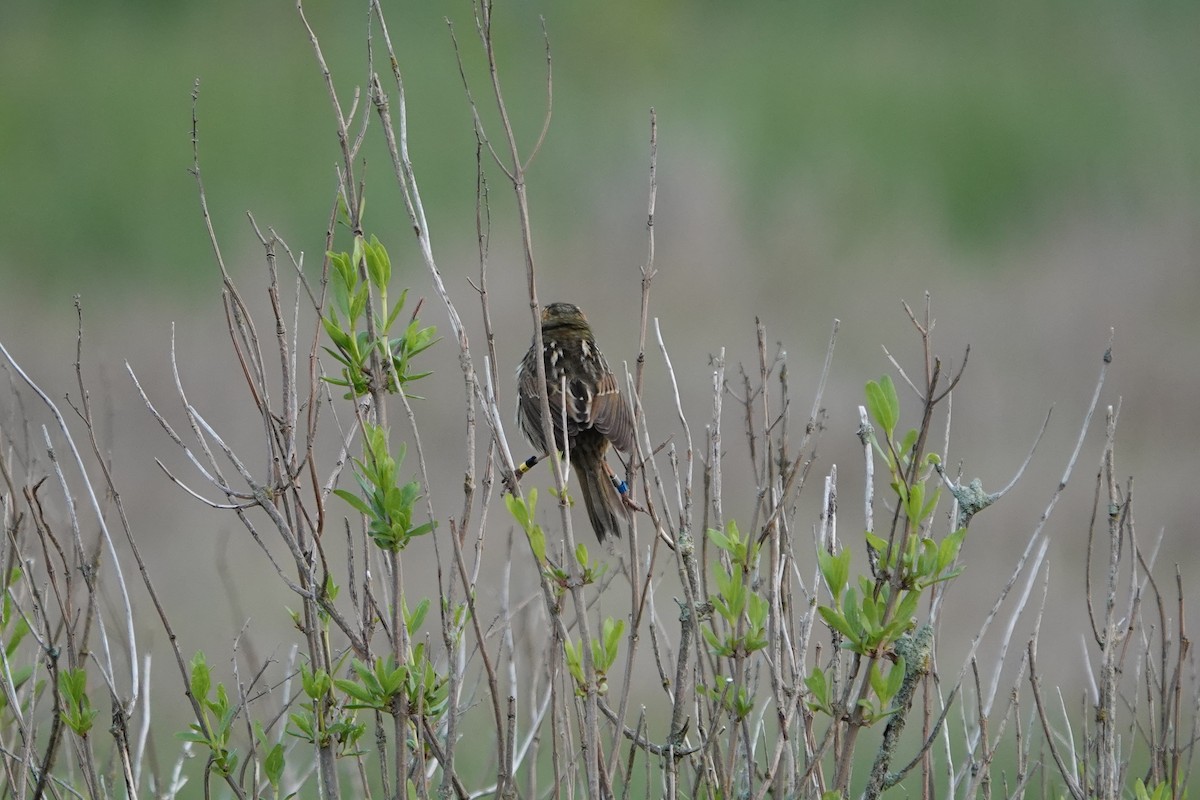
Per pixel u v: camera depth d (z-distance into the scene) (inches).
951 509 231.8
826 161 1133.7
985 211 1130.7
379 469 221.0
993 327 878.4
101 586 271.6
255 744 234.1
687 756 239.3
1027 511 675.4
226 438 716.0
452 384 753.0
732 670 237.5
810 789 231.6
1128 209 1087.0
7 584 236.2
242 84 1198.9
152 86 1187.9
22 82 1175.6
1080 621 558.6
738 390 741.3
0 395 629.3
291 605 551.2
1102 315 868.0
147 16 1337.4
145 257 1003.9
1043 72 1316.4
